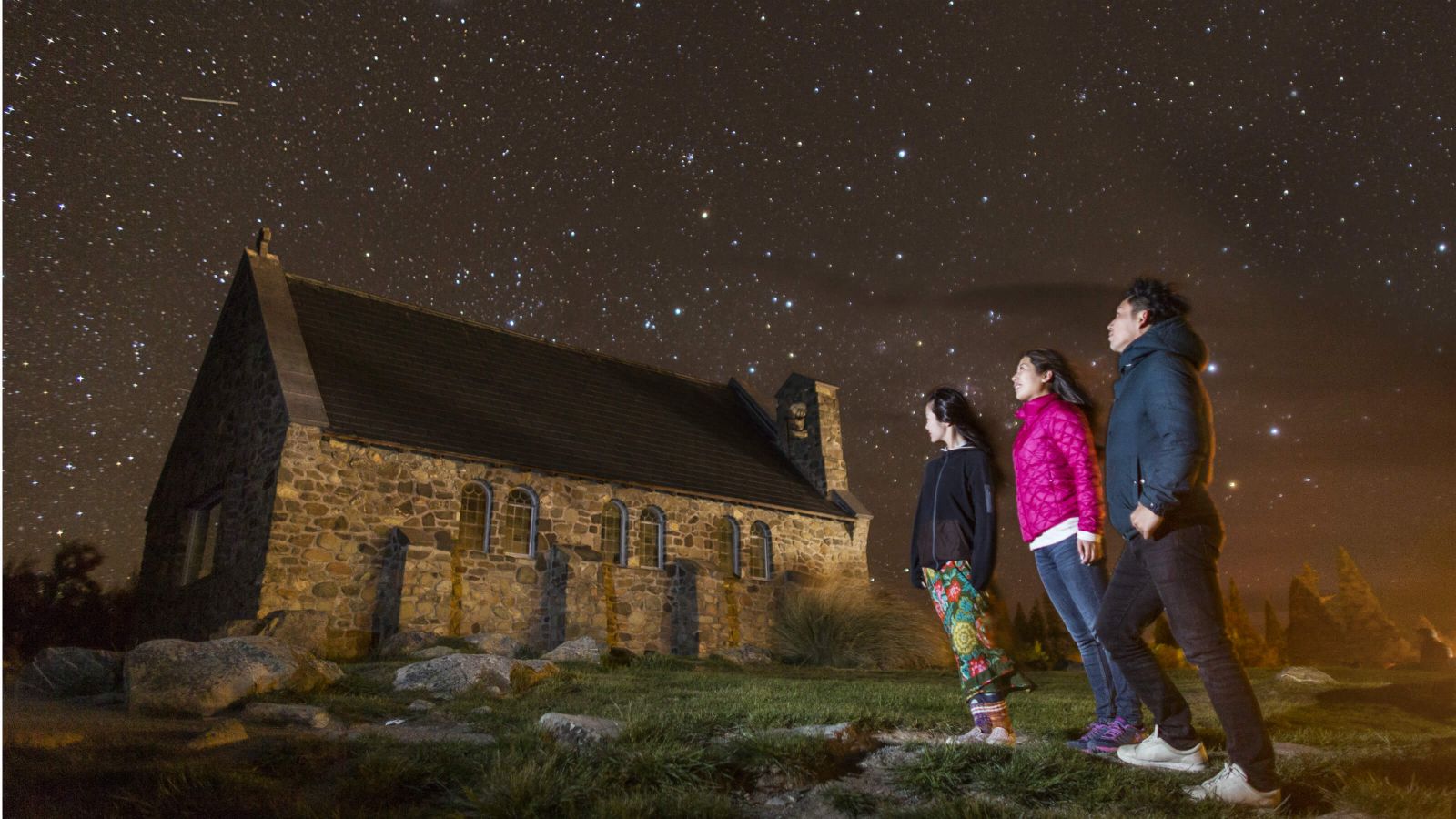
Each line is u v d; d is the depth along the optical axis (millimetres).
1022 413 3984
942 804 2889
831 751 3537
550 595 14094
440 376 15867
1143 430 3088
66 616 14367
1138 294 3307
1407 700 6449
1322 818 2783
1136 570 3252
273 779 3457
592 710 5203
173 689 5320
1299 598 36781
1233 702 2877
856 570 18766
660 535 16234
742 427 21000
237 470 13664
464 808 3152
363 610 12438
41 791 3113
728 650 13547
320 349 14477
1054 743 3646
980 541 3717
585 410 17562
